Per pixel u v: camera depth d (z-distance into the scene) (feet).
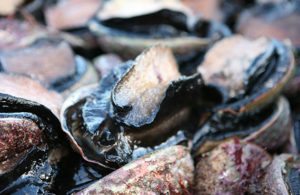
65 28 1.87
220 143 1.45
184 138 1.41
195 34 1.82
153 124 1.36
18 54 1.60
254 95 1.51
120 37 1.74
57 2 1.97
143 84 1.37
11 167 1.24
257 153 1.42
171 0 1.81
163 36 1.77
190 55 1.73
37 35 1.71
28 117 1.25
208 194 1.36
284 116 1.54
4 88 1.29
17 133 1.23
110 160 1.30
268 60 1.55
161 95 1.37
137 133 1.35
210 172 1.38
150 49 1.40
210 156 1.41
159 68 1.41
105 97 1.38
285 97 1.74
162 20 1.79
